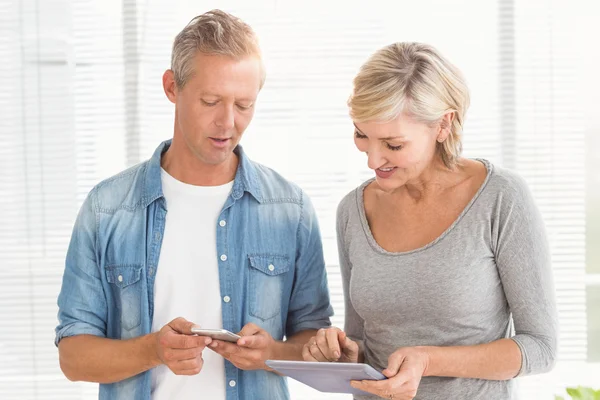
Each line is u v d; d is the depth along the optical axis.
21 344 3.24
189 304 1.89
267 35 3.19
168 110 3.20
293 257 1.98
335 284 3.19
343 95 3.19
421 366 1.65
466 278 1.74
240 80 1.78
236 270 1.91
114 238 1.92
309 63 3.19
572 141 3.17
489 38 3.17
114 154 3.20
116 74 3.19
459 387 1.75
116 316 1.94
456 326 1.76
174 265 1.90
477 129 3.18
